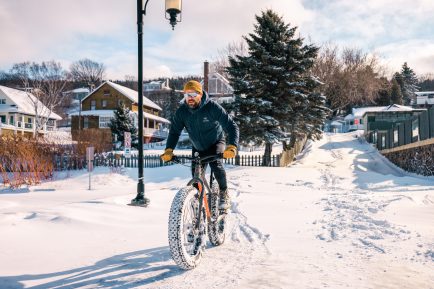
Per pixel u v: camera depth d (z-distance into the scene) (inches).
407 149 940.0
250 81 922.1
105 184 658.2
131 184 678.5
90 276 121.5
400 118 1950.1
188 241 133.6
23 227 188.2
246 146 927.0
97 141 933.2
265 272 123.7
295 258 142.0
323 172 804.0
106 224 207.0
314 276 118.8
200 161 147.3
